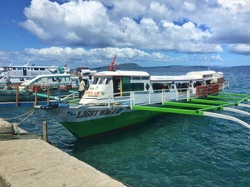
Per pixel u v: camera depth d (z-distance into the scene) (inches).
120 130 672.4
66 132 685.3
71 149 533.0
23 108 1167.0
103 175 211.9
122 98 658.8
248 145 539.5
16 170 225.5
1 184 215.5
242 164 435.5
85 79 1363.2
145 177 390.6
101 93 624.4
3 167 233.8
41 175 213.0
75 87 1472.7
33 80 1320.1
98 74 653.3
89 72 2016.5
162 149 522.3
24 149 295.0
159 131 668.1
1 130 419.5
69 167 231.6
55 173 217.0
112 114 625.0
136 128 702.5
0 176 217.3
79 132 582.6
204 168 421.1
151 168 425.1
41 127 759.1
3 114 1015.6
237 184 364.2
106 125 626.5
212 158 466.0
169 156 480.4
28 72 1704.0
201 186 359.6
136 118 705.6
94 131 607.5
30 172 220.4
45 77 1362.0
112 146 548.4
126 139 599.5
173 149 521.0
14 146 309.1
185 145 546.3
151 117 774.5
